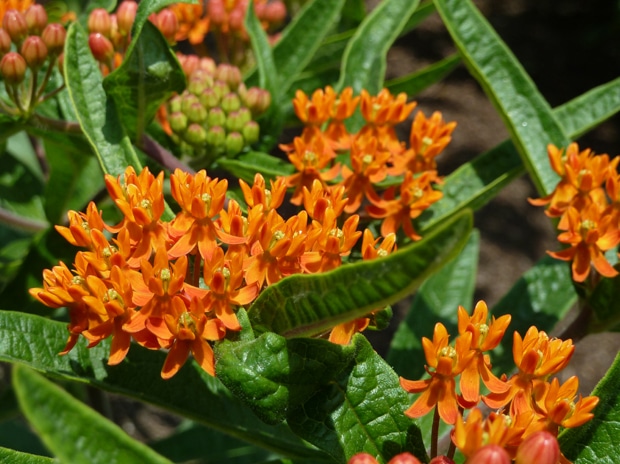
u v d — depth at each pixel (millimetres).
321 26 345
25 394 184
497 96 299
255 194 238
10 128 283
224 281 227
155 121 303
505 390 230
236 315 229
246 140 299
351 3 396
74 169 312
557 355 230
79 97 271
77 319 232
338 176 292
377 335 571
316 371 228
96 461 192
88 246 235
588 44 793
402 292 210
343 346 226
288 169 292
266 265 233
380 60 321
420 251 202
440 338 228
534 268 323
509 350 313
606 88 316
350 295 216
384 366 236
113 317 230
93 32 292
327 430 233
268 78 313
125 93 271
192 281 240
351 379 235
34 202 367
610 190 264
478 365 230
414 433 235
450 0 303
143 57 268
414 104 285
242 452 393
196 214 234
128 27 292
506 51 302
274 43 351
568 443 237
